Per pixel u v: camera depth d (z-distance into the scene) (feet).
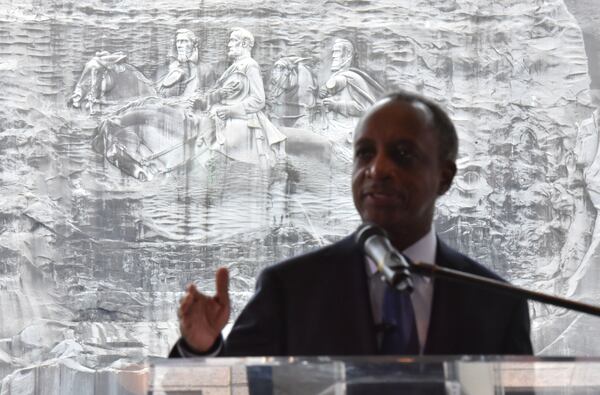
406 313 13.07
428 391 10.02
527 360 10.12
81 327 50.57
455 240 52.16
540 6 53.47
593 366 10.04
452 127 14.40
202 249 51.62
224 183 52.13
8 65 52.16
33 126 51.93
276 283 13.55
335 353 12.85
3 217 51.24
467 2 53.47
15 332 50.11
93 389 49.88
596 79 53.01
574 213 52.24
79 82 52.37
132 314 50.85
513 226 52.24
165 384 10.03
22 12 52.65
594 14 53.36
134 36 52.80
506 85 53.01
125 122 52.26
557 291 51.67
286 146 52.34
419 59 53.06
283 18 53.01
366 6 53.26
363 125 13.97
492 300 13.50
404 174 13.58
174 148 52.21
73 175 51.85
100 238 51.52
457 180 52.49
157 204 51.88
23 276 50.70
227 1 52.95
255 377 10.07
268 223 51.88
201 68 52.75
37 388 49.62
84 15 52.75
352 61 52.95
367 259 13.46
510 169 52.49
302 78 52.65
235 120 52.34
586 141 52.54
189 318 11.99
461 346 13.08
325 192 52.21
